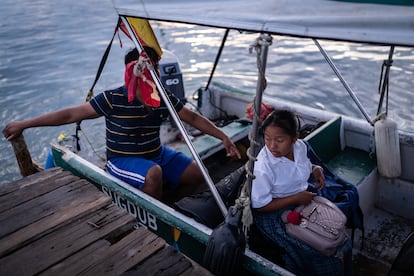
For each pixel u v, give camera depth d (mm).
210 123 2924
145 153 2848
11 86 8406
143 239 2129
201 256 2381
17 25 13523
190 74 8477
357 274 2703
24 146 3312
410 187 3170
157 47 2479
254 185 2094
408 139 3131
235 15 1629
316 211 2080
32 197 2496
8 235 2156
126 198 2693
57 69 9359
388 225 3168
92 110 2684
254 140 1740
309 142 3076
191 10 1774
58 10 15969
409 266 1862
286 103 4090
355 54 9000
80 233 2174
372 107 6582
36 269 1931
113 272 1911
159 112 2754
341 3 1505
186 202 2469
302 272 2072
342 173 3156
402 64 8117
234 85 7820
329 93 7254
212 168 3807
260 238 2227
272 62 8945
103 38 11844
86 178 3176
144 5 1947
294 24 1487
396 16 1332
